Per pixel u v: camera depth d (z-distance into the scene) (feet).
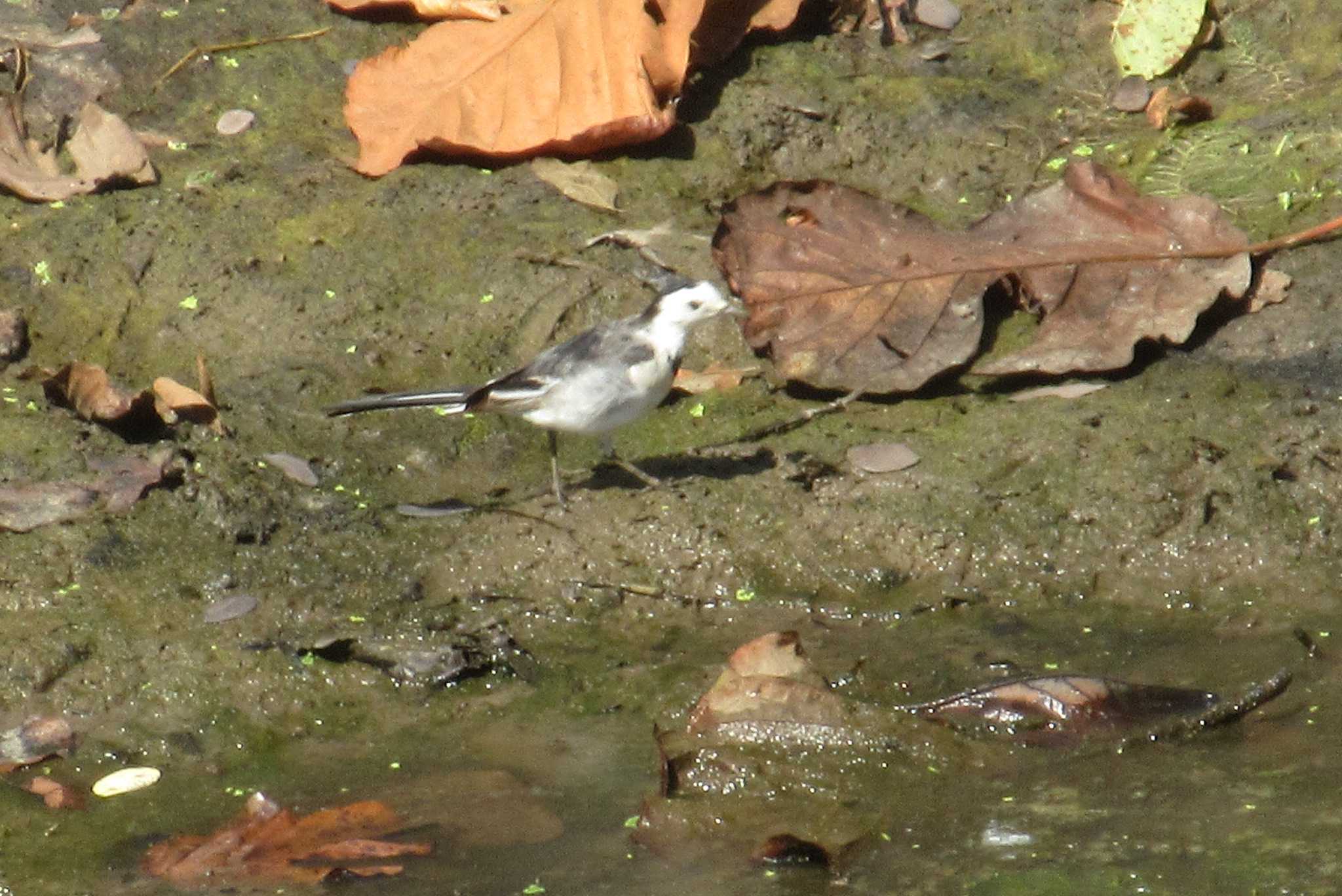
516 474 37.37
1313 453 35.37
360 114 44.21
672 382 36.52
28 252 42.09
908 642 32.60
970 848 26.99
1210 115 44.62
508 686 31.94
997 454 36.09
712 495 35.86
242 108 46.39
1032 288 38.65
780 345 38.22
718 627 33.42
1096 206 39.63
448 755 30.12
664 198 43.37
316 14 48.98
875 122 45.21
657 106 43.62
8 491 35.58
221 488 35.96
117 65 47.19
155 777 29.78
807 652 32.30
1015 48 47.55
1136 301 38.29
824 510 35.35
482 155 44.29
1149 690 29.91
